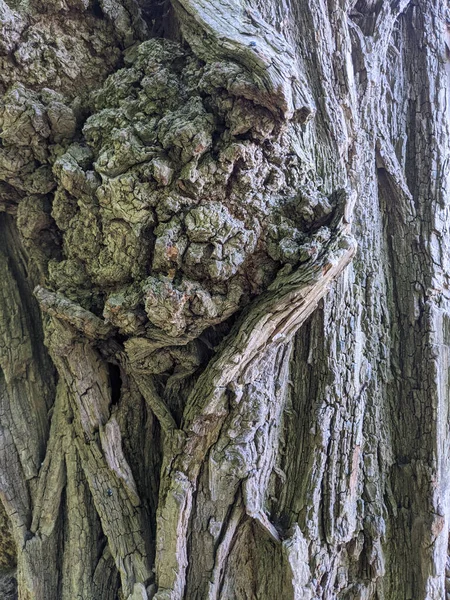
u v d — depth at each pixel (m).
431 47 1.01
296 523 0.76
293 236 0.70
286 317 0.71
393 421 0.90
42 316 0.84
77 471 0.82
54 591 0.79
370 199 0.93
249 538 0.77
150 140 0.71
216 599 0.74
